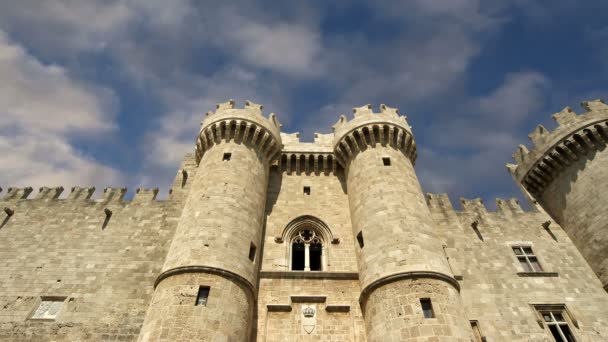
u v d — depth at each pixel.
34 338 18.89
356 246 21.47
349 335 18.34
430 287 16.73
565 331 20.36
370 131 25.28
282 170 27.56
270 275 20.53
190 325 15.43
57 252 23.09
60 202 26.58
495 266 23.05
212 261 17.84
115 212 25.69
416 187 22.88
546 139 27.80
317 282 20.34
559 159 26.72
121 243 23.58
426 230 19.83
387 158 24.03
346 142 26.00
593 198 24.39
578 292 21.84
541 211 27.48
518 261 23.64
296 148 28.33
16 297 20.78
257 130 25.61
